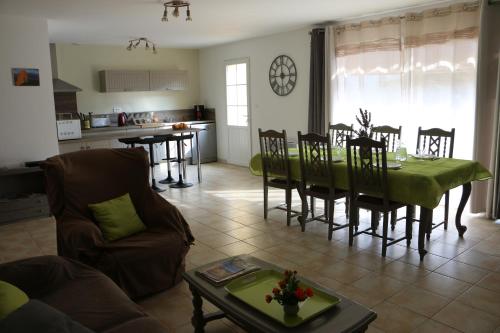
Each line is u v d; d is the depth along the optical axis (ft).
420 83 16.05
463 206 12.57
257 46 23.52
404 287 9.64
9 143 16.11
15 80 15.94
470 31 14.35
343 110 19.12
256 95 24.17
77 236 8.59
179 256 9.90
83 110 24.54
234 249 12.34
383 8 16.15
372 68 17.61
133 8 14.89
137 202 10.85
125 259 8.86
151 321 6.23
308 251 12.02
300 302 6.27
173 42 24.53
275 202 17.61
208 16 16.84
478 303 8.87
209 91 28.22
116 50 25.31
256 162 15.64
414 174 10.63
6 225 15.35
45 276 7.25
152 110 27.17
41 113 16.71
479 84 13.94
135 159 11.11
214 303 6.75
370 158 11.21
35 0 13.29
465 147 15.14
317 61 19.49
